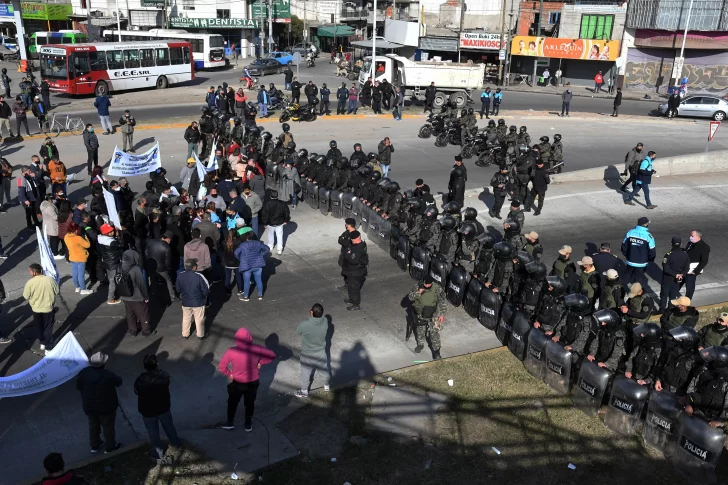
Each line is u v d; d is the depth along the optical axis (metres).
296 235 16.34
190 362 10.32
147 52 38.06
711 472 7.76
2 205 17.61
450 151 25.83
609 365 9.02
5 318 11.66
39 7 61.78
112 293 12.20
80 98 35.31
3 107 24.23
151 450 8.02
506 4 52.97
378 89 31.80
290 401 9.40
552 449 8.48
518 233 12.27
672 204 19.84
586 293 10.94
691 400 8.16
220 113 25.25
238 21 63.78
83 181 20.50
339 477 7.86
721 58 43.72
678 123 32.53
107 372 7.87
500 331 11.31
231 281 12.81
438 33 53.94
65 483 6.09
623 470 8.11
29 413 8.89
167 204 14.05
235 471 7.86
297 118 30.06
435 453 8.37
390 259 14.90
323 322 9.30
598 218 18.50
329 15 76.31
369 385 9.84
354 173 17.00
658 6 43.97
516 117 32.84
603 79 48.50
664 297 12.85
